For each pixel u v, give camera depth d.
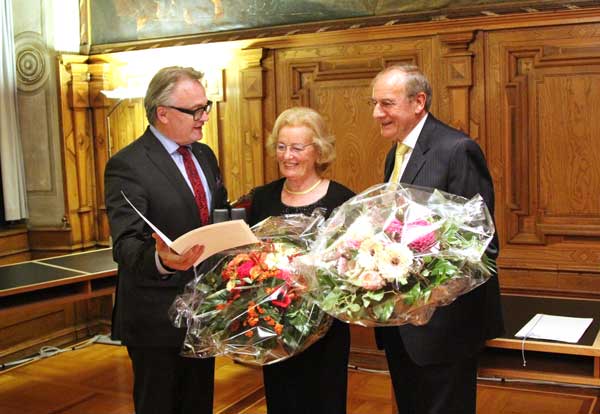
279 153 2.54
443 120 4.43
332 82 4.74
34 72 5.38
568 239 4.22
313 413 2.53
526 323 2.70
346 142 4.74
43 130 5.40
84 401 4.25
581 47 4.06
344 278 2.04
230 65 5.07
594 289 4.16
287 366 2.55
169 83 2.50
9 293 3.62
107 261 4.41
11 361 5.05
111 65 5.45
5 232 5.30
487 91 4.32
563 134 4.17
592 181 4.13
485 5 4.21
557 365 2.53
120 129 5.47
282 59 4.91
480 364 2.56
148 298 2.53
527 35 4.18
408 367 2.50
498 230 4.37
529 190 4.28
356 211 2.18
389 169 2.77
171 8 5.21
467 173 2.35
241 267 2.22
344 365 2.52
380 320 2.03
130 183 2.50
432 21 4.33
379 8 4.53
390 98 2.48
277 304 2.17
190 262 2.10
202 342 2.21
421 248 2.02
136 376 2.63
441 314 2.33
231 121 5.12
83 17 5.48
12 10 5.37
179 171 2.58
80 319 5.52
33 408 4.16
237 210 2.47
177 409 2.69
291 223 2.40
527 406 3.75
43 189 5.45
